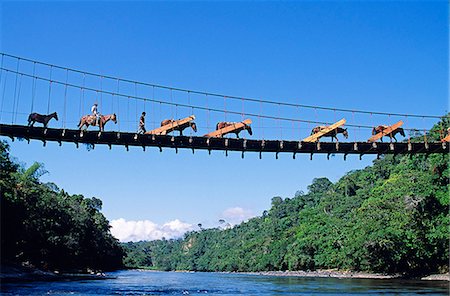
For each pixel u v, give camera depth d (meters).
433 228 66.94
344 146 42.09
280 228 168.12
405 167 101.88
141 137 39.06
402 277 75.81
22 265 69.50
